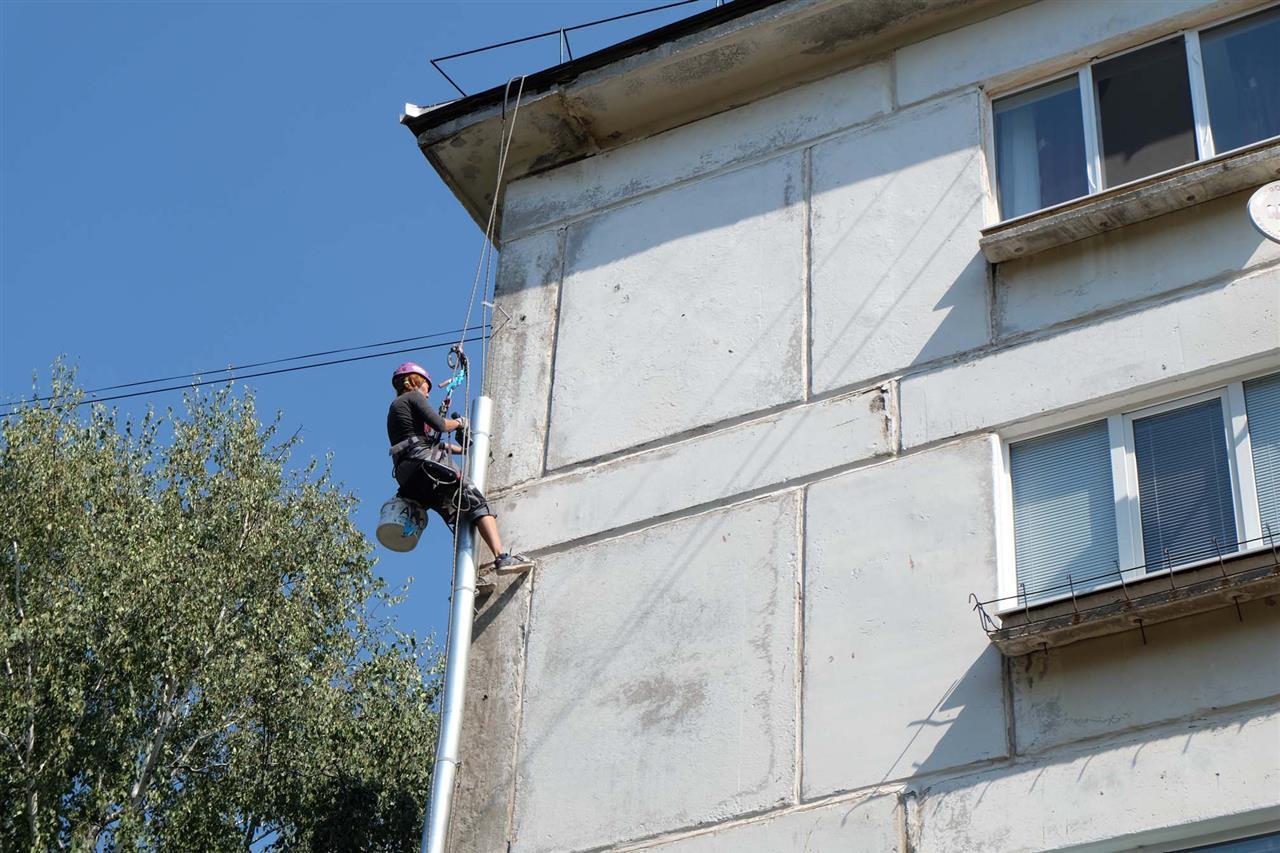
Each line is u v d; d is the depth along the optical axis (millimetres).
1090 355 10953
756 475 11586
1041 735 9609
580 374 12828
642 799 10531
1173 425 10594
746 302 12523
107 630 17000
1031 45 12688
